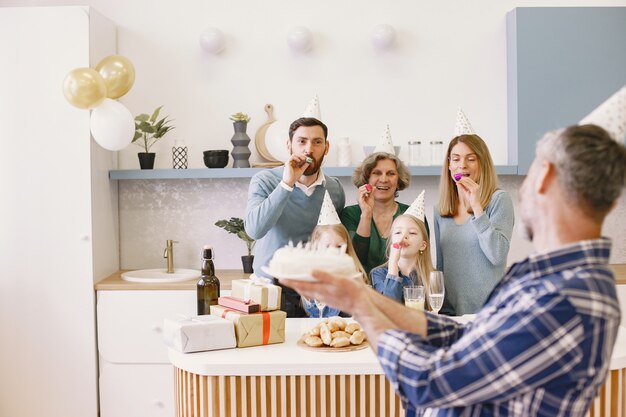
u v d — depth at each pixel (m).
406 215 2.72
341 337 2.10
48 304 3.49
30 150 3.46
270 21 3.90
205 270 2.62
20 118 3.46
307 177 3.06
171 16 3.90
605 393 1.94
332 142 3.91
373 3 3.88
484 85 3.88
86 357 3.50
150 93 3.92
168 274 3.79
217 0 3.89
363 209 3.05
